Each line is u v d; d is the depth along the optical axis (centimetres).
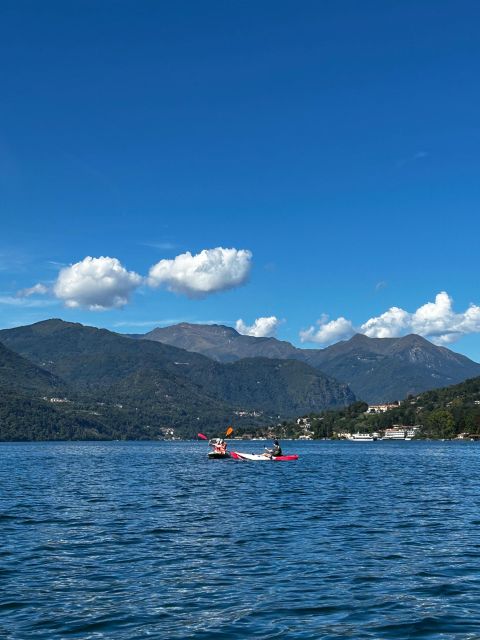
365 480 7612
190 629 1948
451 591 2353
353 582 2486
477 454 17875
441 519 4147
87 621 2023
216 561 2855
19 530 3712
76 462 13350
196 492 6009
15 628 1958
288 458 12569
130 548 3156
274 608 2156
